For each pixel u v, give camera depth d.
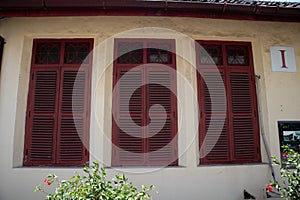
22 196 3.53
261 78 4.08
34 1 3.30
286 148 3.25
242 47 4.23
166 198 3.63
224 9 3.51
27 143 3.79
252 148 3.99
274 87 4.02
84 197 2.38
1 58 3.79
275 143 3.88
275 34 4.17
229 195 3.70
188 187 3.67
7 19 3.90
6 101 3.71
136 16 3.86
